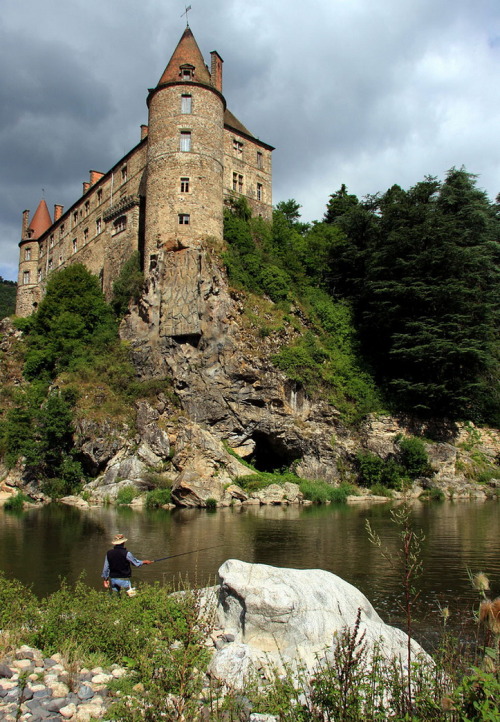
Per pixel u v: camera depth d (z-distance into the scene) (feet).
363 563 44.50
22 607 28.76
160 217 137.69
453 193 149.79
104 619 25.11
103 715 17.17
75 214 201.87
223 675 19.21
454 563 44.70
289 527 66.08
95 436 110.83
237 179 163.02
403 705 13.82
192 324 124.67
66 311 149.79
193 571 41.14
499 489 119.03
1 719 16.58
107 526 68.18
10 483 111.75
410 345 132.57
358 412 127.54
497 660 12.94
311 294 149.59
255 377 118.73
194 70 147.64
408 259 136.56
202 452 106.42
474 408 136.56
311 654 22.02
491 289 144.87
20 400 131.64
